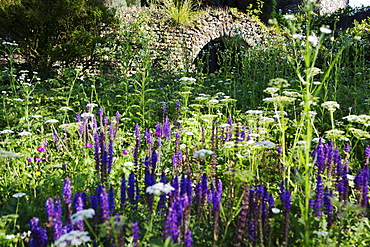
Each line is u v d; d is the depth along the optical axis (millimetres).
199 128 5617
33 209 2977
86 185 3381
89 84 7695
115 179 3492
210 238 2477
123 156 4332
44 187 3354
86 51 8727
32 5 8602
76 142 4629
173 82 8688
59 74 8359
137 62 8797
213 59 16047
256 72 8492
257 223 2301
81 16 8852
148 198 2426
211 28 12992
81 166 3977
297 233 2463
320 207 2578
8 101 6070
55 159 4387
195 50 12680
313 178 3426
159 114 7016
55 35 8867
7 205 3066
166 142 4773
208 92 8422
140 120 6043
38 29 8625
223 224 2533
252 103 7582
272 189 3461
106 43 9422
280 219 2521
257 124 4562
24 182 3635
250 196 2365
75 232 1852
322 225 2539
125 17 11438
